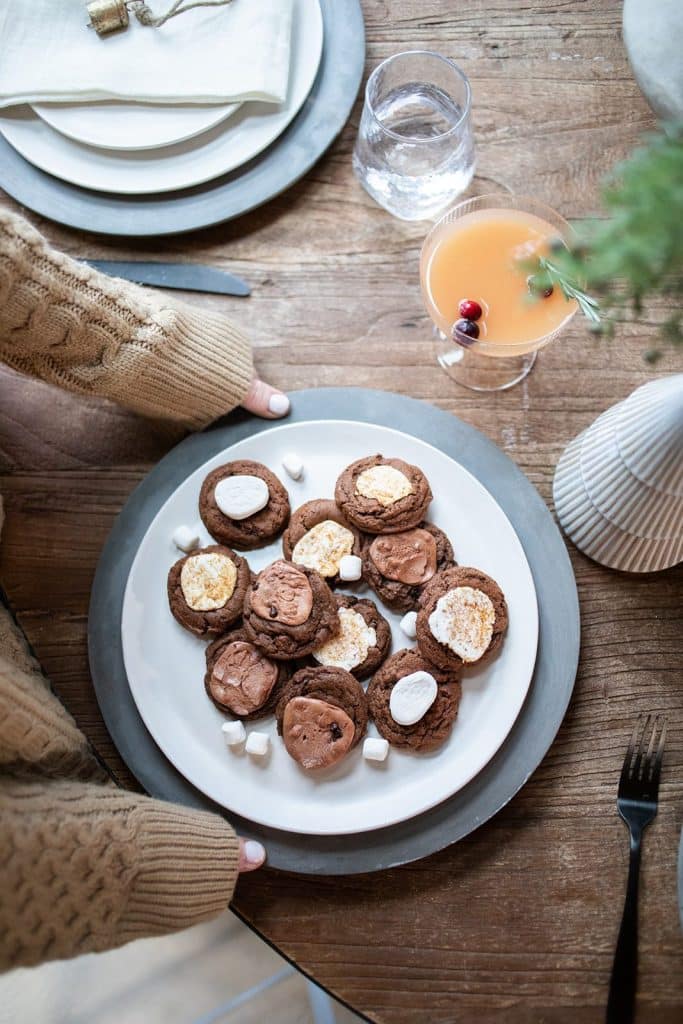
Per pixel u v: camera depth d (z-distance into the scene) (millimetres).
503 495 893
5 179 951
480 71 968
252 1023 1079
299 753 829
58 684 887
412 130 958
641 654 878
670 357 920
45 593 906
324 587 855
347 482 877
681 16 662
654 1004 809
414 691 830
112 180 938
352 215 954
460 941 829
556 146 956
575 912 832
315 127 949
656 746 854
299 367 938
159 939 1075
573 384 925
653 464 793
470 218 892
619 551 873
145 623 879
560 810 851
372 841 831
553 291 882
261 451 905
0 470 927
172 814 799
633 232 567
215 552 878
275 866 830
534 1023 814
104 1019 1061
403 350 937
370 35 979
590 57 965
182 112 935
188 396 893
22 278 811
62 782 776
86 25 934
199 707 867
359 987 825
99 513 920
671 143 585
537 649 857
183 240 952
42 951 732
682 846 784
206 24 929
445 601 843
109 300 849
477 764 830
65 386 887
